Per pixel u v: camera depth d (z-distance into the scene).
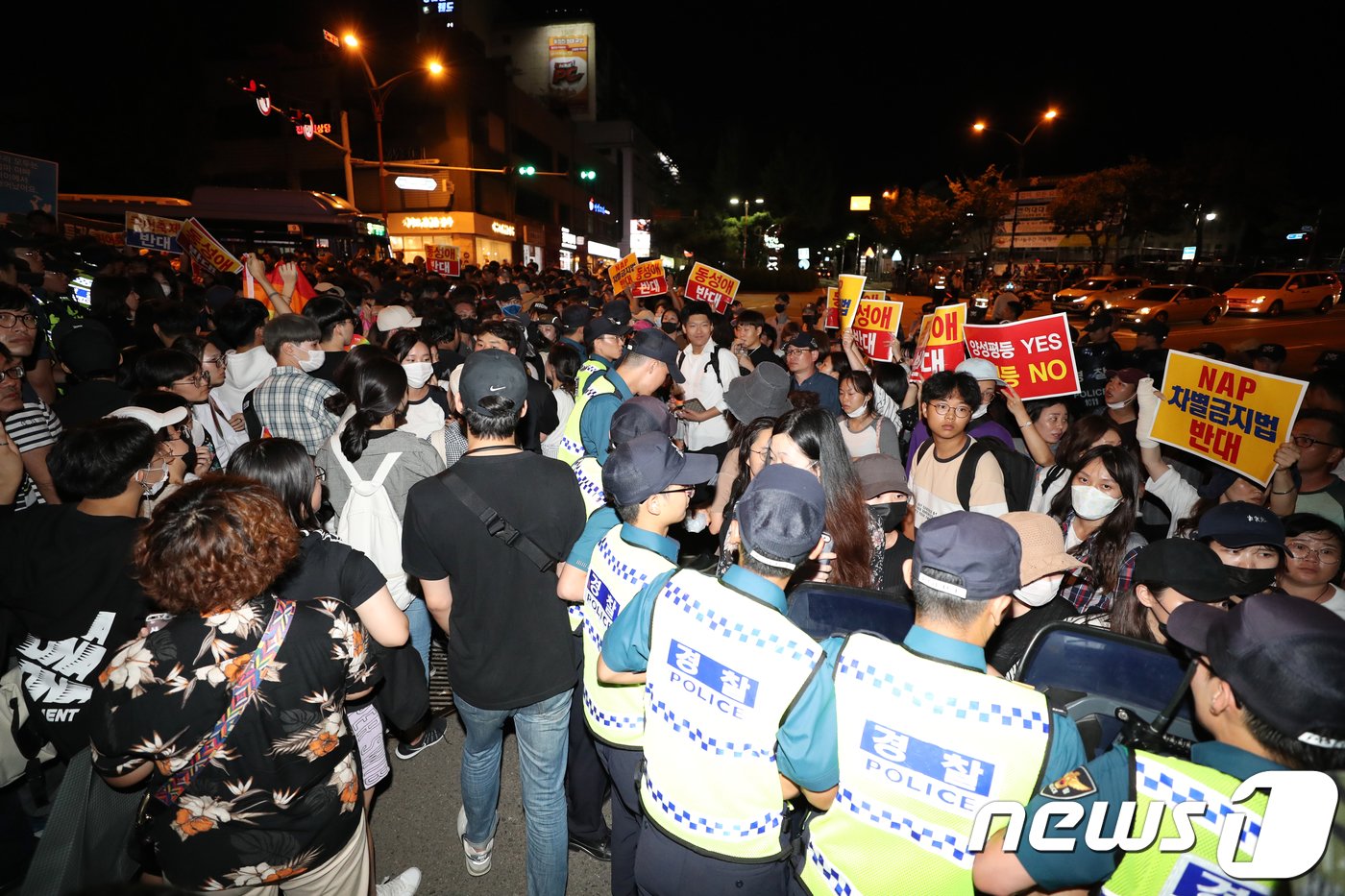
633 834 2.54
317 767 1.85
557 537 2.56
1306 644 1.34
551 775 2.66
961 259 66.94
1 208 9.07
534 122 55.28
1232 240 57.53
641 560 2.20
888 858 1.61
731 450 4.12
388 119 43.62
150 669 1.66
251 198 21.39
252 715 1.71
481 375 2.53
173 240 11.03
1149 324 7.43
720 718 1.74
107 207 20.36
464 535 2.47
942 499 3.72
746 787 1.76
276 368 4.12
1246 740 1.45
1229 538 2.48
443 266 23.88
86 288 7.27
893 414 5.48
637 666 2.01
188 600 1.67
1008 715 1.50
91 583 2.20
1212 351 6.46
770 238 73.06
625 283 11.84
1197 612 1.63
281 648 1.75
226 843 1.78
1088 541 3.21
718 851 1.82
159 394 3.20
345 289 8.25
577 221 68.94
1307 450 3.40
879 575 3.15
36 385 4.62
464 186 43.59
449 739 3.90
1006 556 1.57
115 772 1.72
